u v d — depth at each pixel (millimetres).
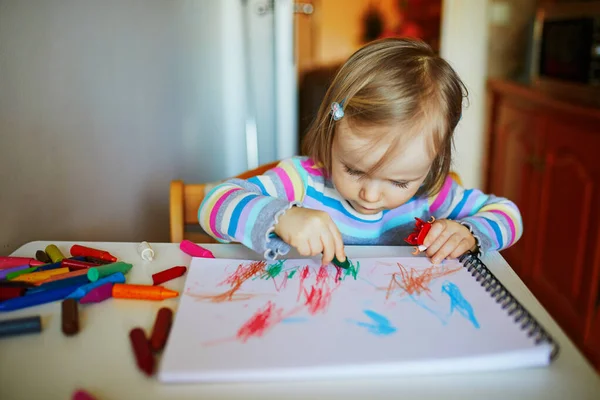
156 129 1646
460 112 787
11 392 460
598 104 1636
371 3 2246
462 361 487
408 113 691
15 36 1293
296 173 906
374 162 687
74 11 1410
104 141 1545
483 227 766
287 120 1796
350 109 709
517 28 2240
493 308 573
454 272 656
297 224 657
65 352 515
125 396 456
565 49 1842
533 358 496
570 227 1763
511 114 2146
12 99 1307
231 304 575
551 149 1858
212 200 766
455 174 994
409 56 748
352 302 583
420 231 720
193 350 496
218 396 457
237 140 1780
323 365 478
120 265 677
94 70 1481
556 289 1863
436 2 2322
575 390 472
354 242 920
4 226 1295
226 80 1710
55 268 674
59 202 1451
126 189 1623
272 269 656
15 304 589
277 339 515
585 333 1684
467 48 2246
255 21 1700
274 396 458
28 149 1352
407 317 554
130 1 1508
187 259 722
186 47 1635
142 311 587
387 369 481
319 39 2213
